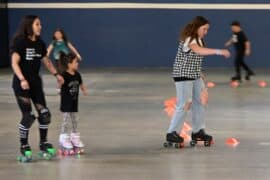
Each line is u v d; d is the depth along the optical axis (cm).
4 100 3173
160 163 1698
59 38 3278
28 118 1719
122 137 2120
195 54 1877
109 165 1678
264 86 3788
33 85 1714
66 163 1709
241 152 1850
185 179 1509
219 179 1505
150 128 2306
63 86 1808
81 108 2847
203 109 1947
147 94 3394
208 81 4081
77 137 1842
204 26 1858
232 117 2567
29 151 1731
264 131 2233
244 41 4050
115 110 2784
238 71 4038
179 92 1908
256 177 1523
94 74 4597
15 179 1522
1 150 1902
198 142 2017
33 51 1692
